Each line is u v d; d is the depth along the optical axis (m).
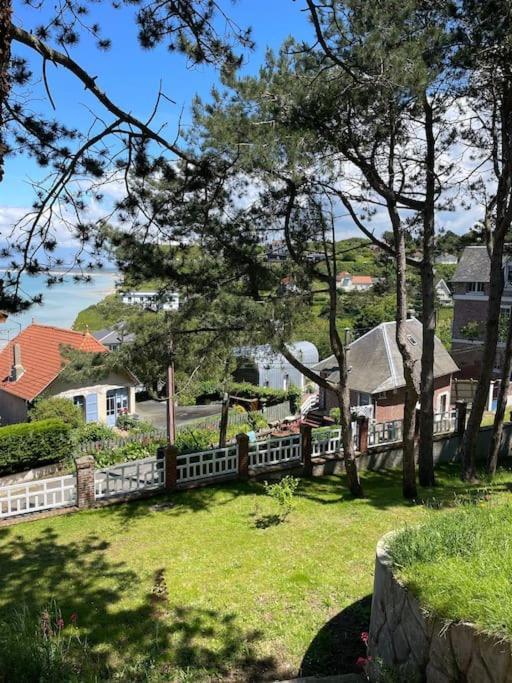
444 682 3.77
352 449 12.40
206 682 5.50
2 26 3.95
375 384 26.42
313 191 10.80
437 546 4.58
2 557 9.02
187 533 10.00
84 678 4.61
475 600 3.67
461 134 13.04
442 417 17.61
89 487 11.46
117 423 28.27
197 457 13.80
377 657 4.48
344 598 7.25
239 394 34.25
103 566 8.53
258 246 10.97
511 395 32.34
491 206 14.34
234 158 8.71
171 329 11.02
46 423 19.81
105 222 6.44
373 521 10.48
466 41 9.34
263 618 6.79
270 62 9.41
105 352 11.59
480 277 37.38
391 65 8.14
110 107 4.97
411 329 29.95
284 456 14.39
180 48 5.46
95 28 5.10
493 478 13.88
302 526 10.27
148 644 6.21
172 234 9.59
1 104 4.15
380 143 11.09
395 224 11.26
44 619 5.82
